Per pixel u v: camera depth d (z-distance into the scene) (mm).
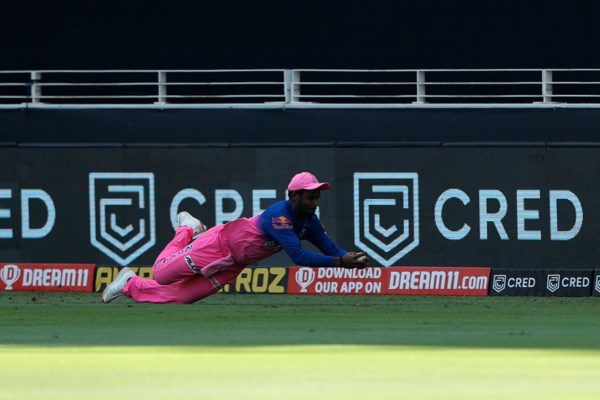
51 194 54500
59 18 62125
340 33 60969
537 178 52156
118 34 62000
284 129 53844
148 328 29359
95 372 19859
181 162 53844
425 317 34031
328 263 35500
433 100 62031
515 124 52688
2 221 54625
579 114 52562
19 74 62875
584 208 51906
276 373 19484
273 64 61438
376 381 18453
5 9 62312
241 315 34500
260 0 61125
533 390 17406
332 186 53094
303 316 34188
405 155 52719
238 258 36906
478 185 52406
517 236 52125
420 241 52656
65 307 38281
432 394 17031
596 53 59719
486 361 21094
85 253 54281
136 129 54750
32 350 23562
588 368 20062
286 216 35812
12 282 54000
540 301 45656
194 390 17578
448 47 60500
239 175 53562
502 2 59938
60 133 55156
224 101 62688
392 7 60531
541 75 59844
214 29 61594
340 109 53406
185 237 38125
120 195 54188
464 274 51156
